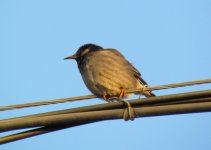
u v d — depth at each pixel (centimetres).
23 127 1012
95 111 995
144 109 978
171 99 984
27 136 1015
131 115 984
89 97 1095
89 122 1012
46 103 1059
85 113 996
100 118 995
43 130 1017
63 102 1077
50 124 1009
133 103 1001
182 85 1032
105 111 992
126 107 997
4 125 1006
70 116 995
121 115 989
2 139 1004
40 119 1005
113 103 1008
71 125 1017
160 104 995
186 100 979
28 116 1014
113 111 990
